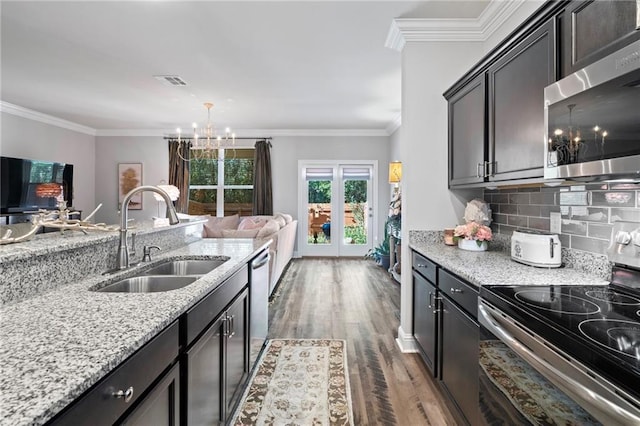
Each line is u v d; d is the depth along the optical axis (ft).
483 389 4.89
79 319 3.32
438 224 9.38
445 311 6.64
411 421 6.31
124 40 10.27
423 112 9.41
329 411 6.60
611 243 5.03
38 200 18.44
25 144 18.62
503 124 6.49
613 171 3.76
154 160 23.57
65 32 9.82
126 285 5.42
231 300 6.08
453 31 9.25
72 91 15.21
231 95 15.62
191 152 23.88
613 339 3.09
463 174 8.27
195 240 9.87
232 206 23.93
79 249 4.91
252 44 10.46
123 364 2.74
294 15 8.84
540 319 3.64
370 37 10.01
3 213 16.85
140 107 17.69
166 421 3.59
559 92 4.60
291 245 20.72
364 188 23.81
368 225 23.73
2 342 2.76
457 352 6.01
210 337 4.89
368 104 17.02
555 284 4.96
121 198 23.56
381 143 23.50
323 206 23.81
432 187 9.36
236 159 23.89
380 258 20.36
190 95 15.66
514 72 6.11
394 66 12.16
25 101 16.74
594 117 4.01
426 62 9.40
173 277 5.69
